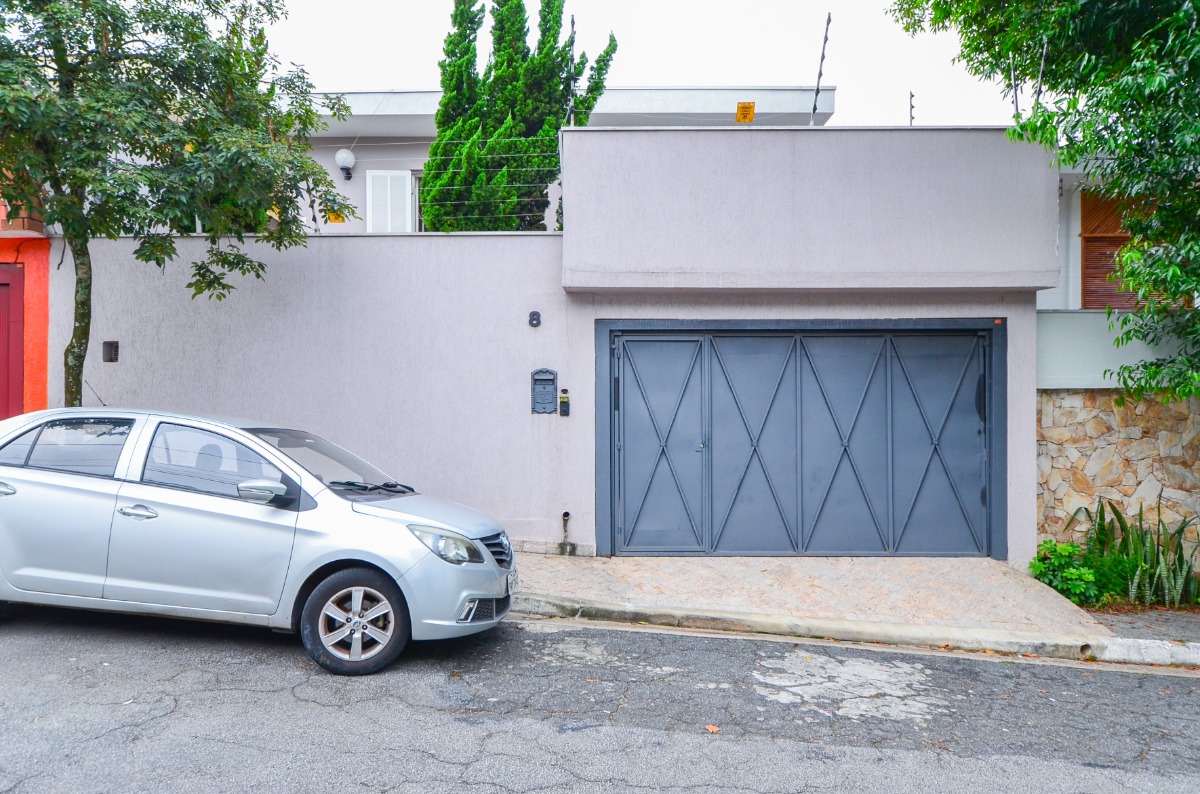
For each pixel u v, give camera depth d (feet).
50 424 18.35
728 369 29.50
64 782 11.66
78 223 23.41
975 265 28.04
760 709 16.03
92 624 19.31
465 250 29.53
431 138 44.88
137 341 29.81
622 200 28.12
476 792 11.93
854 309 29.17
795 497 29.48
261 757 12.77
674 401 29.53
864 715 16.03
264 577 16.88
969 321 29.04
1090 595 26.20
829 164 28.12
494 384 29.45
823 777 13.00
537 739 14.01
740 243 28.14
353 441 29.66
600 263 28.09
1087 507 29.30
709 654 19.76
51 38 22.43
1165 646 21.76
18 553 17.35
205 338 29.81
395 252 29.66
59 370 29.86
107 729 13.57
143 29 24.26
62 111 21.45
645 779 12.63
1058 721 16.33
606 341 29.27
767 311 29.22
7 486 17.58
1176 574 26.53
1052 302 36.78
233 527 16.96
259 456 17.78
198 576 16.98
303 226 28.40
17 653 17.17
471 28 40.01
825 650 20.79
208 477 17.57
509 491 29.37
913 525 29.48
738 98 43.60
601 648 19.81
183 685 15.75
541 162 38.45
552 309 29.35
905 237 28.07
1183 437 29.12
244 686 15.83
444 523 17.47
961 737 15.12
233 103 26.71
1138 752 14.83
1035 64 26.91
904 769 13.48
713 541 29.43
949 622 23.15
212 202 26.32
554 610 23.15
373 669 16.75
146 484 17.47
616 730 14.57
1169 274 22.72
